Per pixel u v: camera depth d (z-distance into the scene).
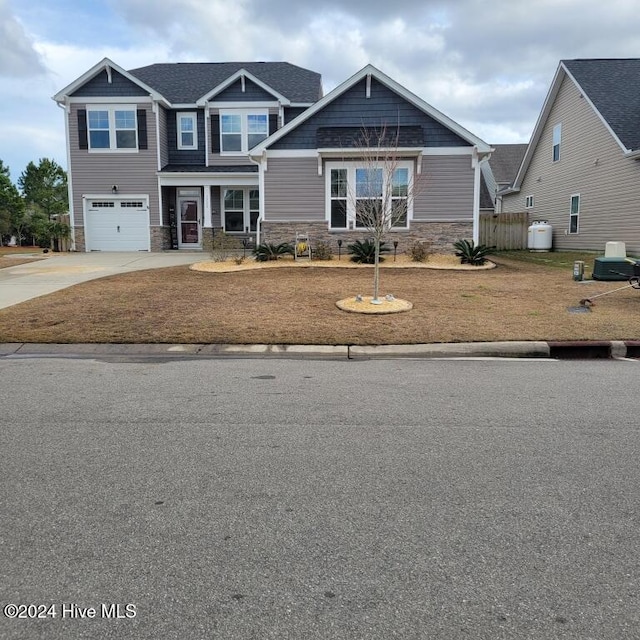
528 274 14.27
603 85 22.22
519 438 4.37
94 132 22.05
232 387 5.87
